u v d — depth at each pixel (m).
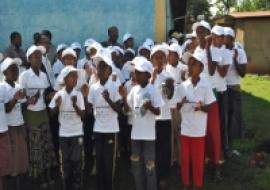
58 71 8.02
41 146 7.12
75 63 7.47
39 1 9.44
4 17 9.45
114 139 6.79
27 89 7.11
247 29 21.31
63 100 6.79
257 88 15.94
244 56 8.09
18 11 9.45
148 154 6.58
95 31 9.51
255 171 7.57
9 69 6.74
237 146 8.52
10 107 6.64
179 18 14.54
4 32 9.48
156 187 6.68
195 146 6.68
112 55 7.68
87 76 7.59
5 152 6.66
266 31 21.03
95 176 7.58
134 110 6.58
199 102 6.56
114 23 9.50
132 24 9.48
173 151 7.34
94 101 6.80
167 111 6.86
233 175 7.47
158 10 9.41
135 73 6.60
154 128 6.60
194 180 6.74
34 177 7.37
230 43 7.82
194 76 6.64
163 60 7.01
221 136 7.61
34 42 8.49
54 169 7.71
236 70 8.11
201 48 7.38
